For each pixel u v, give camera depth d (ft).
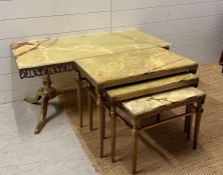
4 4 7.16
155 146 6.40
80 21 8.18
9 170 5.77
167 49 7.70
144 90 5.46
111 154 6.02
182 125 7.16
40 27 7.78
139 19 8.99
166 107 5.27
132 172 5.59
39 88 8.08
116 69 5.82
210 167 5.77
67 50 7.12
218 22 10.48
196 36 10.32
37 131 6.88
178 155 6.12
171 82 5.70
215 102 8.18
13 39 7.62
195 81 5.92
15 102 8.28
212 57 11.09
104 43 7.68
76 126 7.16
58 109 7.93
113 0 8.34
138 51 6.89
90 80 5.66
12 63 7.86
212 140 6.57
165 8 9.25
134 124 5.13
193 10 9.78
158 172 5.65
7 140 6.66
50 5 7.64
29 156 6.15
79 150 6.30
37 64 6.28
